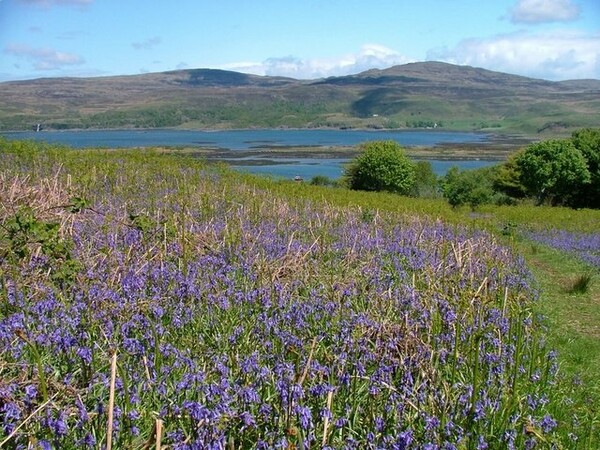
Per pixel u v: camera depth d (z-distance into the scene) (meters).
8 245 7.95
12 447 4.14
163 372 5.52
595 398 7.94
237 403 4.84
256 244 12.45
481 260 14.34
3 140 25.98
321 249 12.66
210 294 8.03
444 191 77.31
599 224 39.56
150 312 7.01
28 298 7.02
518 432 5.52
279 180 32.25
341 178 87.56
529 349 8.41
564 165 75.19
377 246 14.33
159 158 29.91
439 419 5.39
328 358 5.99
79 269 7.71
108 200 15.90
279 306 7.82
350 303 8.77
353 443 4.76
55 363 5.57
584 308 14.48
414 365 6.31
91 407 4.90
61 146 29.36
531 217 43.06
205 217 14.94
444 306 8.52
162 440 4.49
